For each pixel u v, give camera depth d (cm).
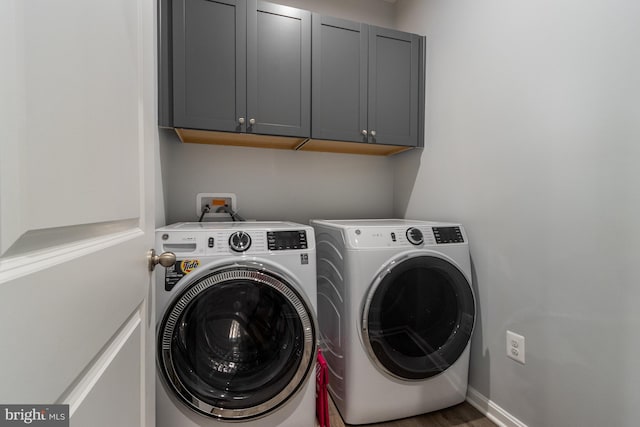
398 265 124
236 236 110
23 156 31
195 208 177
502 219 129
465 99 150
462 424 130
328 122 161
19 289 29
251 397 104
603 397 92
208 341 108
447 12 163
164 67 134
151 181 81
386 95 173
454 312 136
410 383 130
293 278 112
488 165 137
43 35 34
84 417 42
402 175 208
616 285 89
